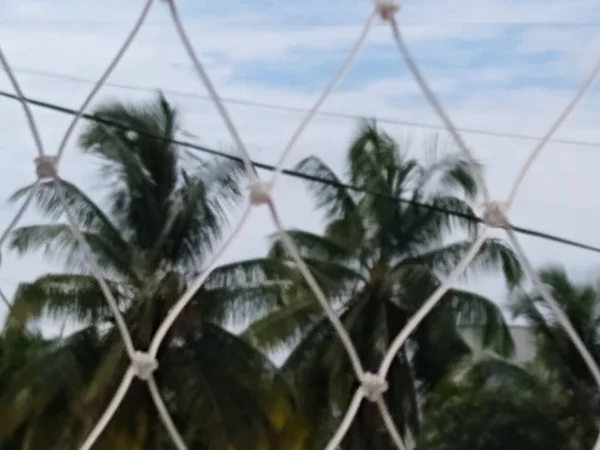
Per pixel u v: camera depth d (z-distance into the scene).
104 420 2.72
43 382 12.95
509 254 14.53
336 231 15.29
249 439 13.27
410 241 15.12
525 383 16.03
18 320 13.34
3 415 13.04
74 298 13.33
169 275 13.55
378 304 14.94
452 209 15.05
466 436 15.54
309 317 14.46
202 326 13.57
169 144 13.77
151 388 2.78
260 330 13.96
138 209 13.73
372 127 15.35
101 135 13.51
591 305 16.23
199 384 13.27
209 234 13.81
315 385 14.53
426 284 14.88
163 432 13.08
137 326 13.26
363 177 15.34
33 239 13.00
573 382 16.19
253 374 13.51
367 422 14.43
